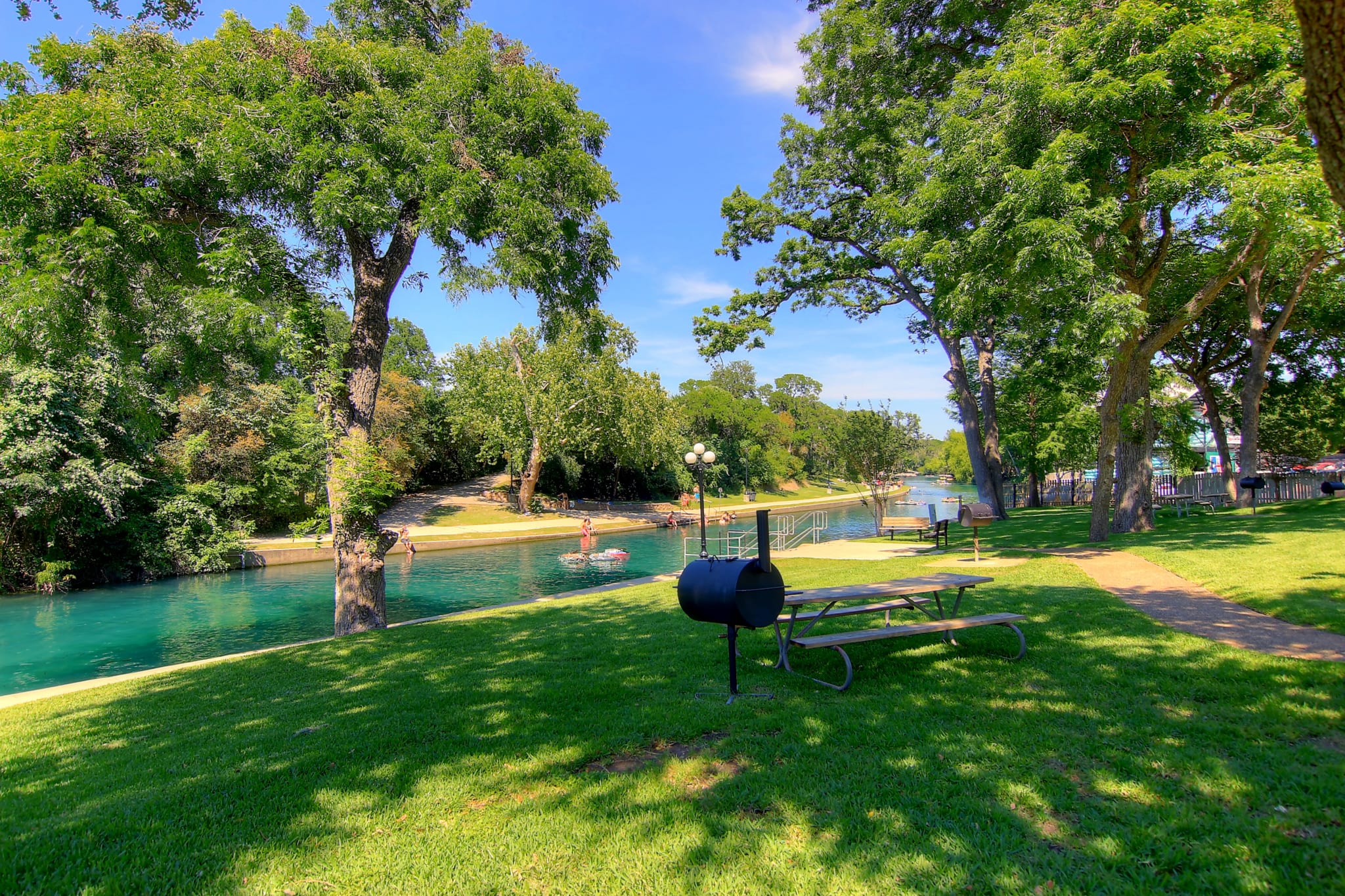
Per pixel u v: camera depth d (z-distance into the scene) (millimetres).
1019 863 2770
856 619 8039
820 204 21422
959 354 22641
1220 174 9805
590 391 42781
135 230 9086
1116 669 5285
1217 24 9805
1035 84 10609
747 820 3229
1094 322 10656
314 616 16438
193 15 9195
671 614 9445
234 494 25938
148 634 14453
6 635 14422
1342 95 2498
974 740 4027
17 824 3600
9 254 8781
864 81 18859
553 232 11258
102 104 9219
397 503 44438
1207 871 2637
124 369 10562
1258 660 5191
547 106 11336
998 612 7730
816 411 99688
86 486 19641
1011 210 10781
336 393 10953
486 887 2803
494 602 17203
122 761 4574
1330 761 3488
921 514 44438
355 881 2885
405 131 10172
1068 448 31859
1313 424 29234
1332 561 8969
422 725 4879
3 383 19500
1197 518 18062
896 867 2768
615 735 4434
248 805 3656
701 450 16922
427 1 12703
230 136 9117
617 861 2945
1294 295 17391
